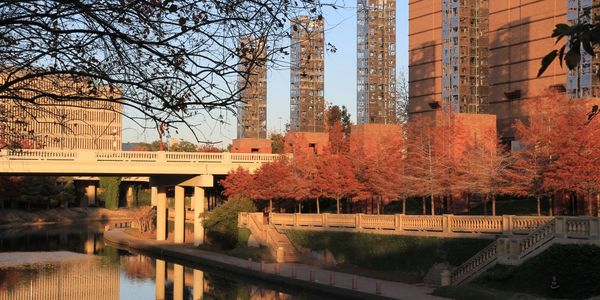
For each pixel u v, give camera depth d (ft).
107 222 456.04
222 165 249.14
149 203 542.98
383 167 188.96
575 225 121.80
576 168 142.72
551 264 122.72
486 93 317.01
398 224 169.99
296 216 210.79
